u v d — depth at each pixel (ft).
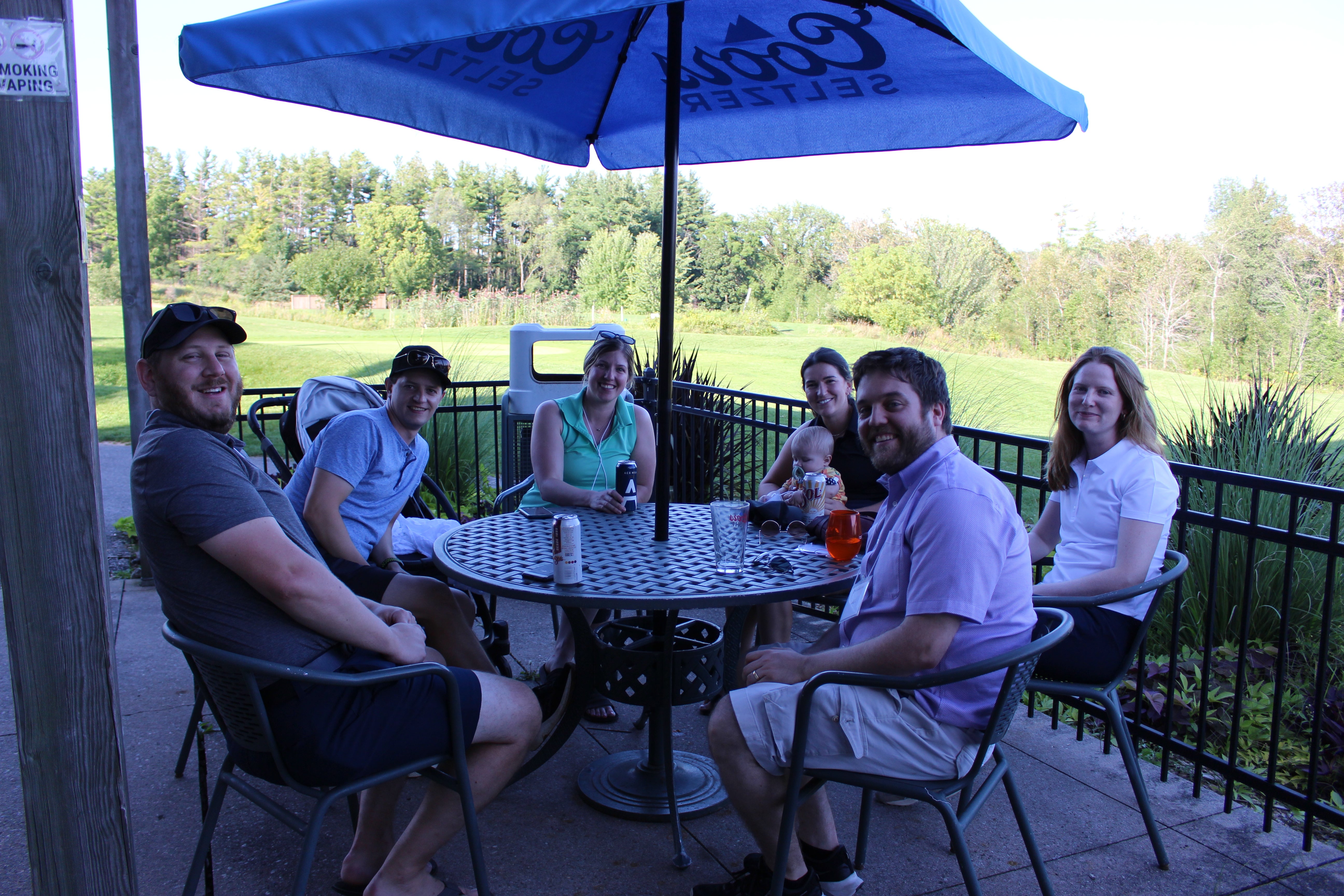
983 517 6.40
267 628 6.37
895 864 8.42
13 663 5.59
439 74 10.52
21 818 8.98
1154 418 8.69
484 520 10.53
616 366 11.76
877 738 6.51
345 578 9.27
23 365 5.32
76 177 5.29
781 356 78.18
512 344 17.13
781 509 10.36
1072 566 8.89
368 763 6.42
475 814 6.95
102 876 5.90
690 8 9.76
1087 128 9.12
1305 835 8.66
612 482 11.98
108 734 5.79
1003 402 40.11
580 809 9.35
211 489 6.07
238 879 8.02
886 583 6.93
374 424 10.03
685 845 8.71
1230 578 13.89
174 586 6.26
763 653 7.18
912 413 6.81
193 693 11.93
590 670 8.71
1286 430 15.44
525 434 17.31
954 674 6.08
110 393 58.18
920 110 10.70
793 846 7.03
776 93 11.21
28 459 5.39
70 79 5.20
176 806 9.26
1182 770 10.43
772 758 6.68
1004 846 8.71
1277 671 8.89
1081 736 11.09
